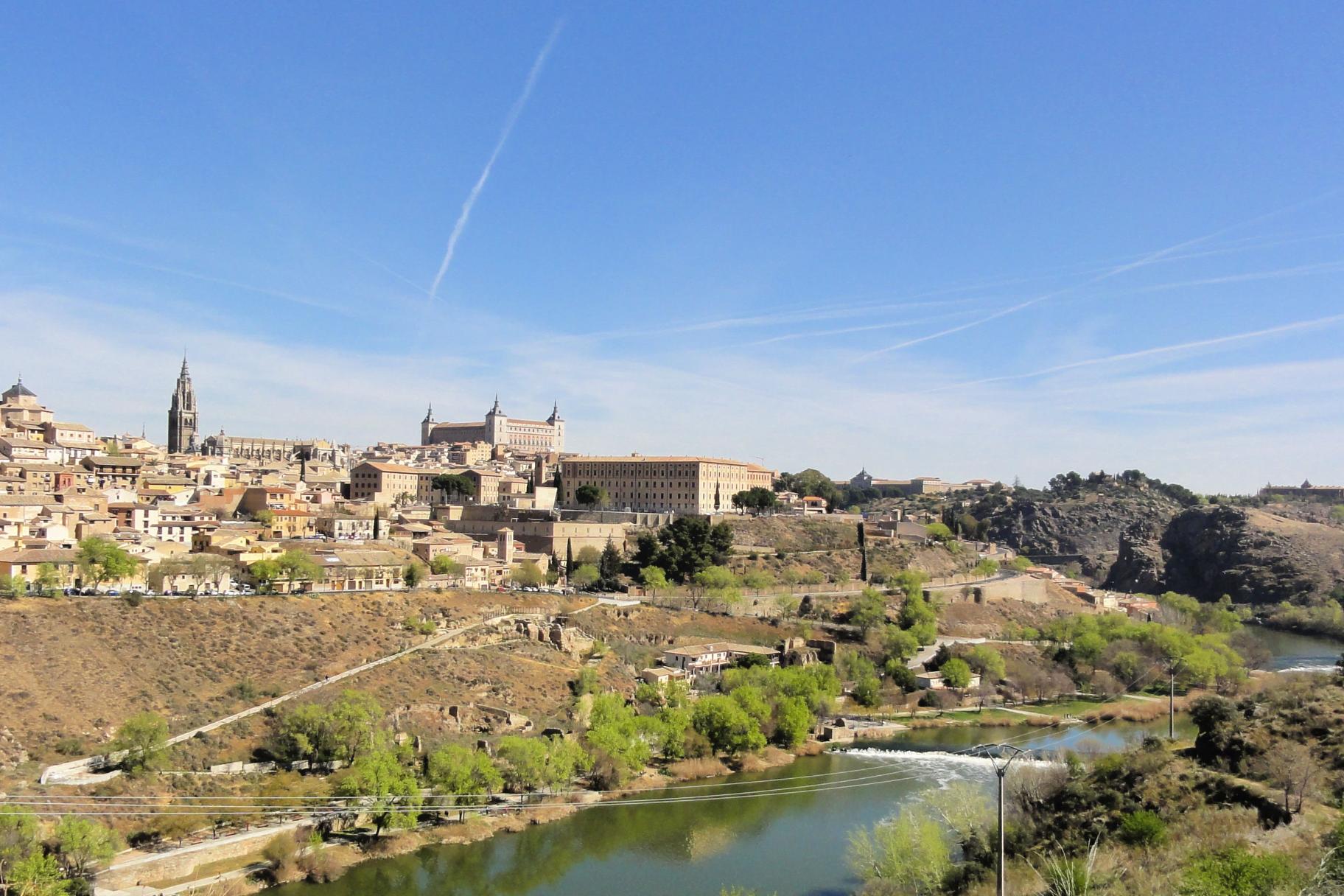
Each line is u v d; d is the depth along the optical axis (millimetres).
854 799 167750
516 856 141000
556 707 192125
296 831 135750
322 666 179125
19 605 166375
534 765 161250
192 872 125500
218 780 141375
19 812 115562
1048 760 173000
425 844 143625
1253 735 132375
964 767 187250
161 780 136625
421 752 161625
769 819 157875
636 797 168500
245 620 185500
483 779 156875
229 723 154750
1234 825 106312
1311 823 103312
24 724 138875
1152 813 111438
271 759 150375
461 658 198500
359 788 142375
